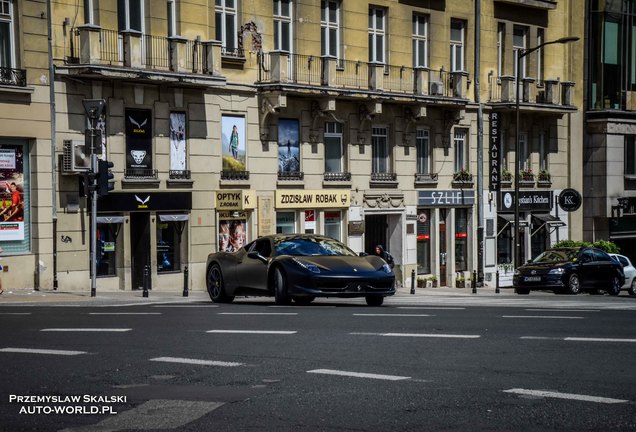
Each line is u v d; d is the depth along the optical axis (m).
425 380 9.73
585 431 7.59
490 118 46.62
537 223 49.97
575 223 52.81
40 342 12.97
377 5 41.16
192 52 33.66
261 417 8.12
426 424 7.84
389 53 41.72
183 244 34.25
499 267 48.00
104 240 31.88
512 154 48.50
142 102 32.53
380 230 42.56
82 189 30.72
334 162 39.94
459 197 45.56
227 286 22.33
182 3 33.59
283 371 10.35
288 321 15.48
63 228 30.25
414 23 43.38
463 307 19.25
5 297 25.81
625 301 25.73
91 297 26.09
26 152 29.53
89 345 12.61
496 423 7.86
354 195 40.28
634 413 8.19
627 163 54.25
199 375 10.19
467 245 46.56
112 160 31.66
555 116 50.88
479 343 12.44
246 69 36.03
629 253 55.88
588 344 12.32
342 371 10.29
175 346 12.42
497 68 47.53
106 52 30.98
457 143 45.91
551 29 50.47
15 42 29.11
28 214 29.58
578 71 52.44
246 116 36.09
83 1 30.73
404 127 42.78
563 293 35.03
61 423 7.98
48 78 29.75
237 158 35.81
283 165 37.62
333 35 39.66
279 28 37.44
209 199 34.72
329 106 38.28
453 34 45.28
